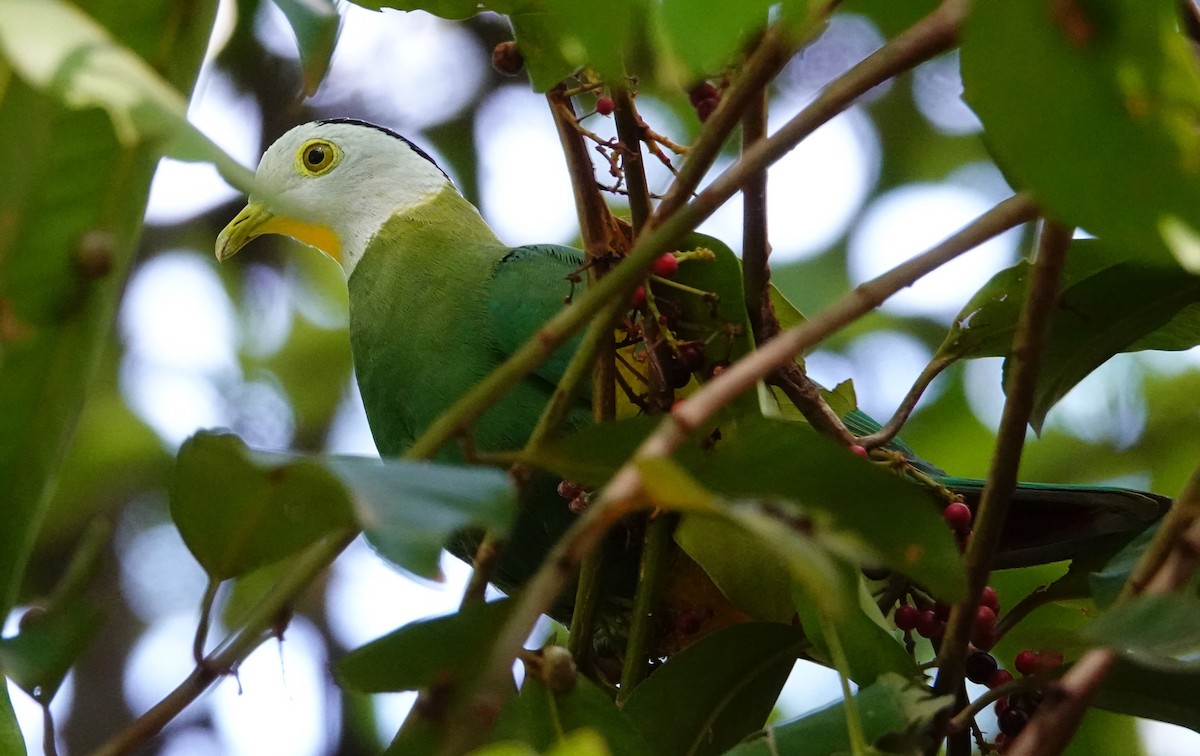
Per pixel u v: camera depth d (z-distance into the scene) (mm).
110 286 3650
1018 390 4047
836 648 3895
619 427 3633
